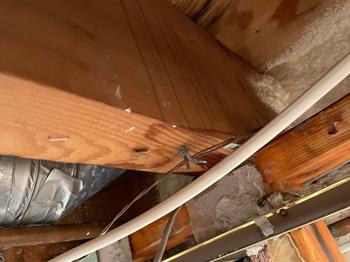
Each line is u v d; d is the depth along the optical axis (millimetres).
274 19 1016
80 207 1111
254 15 1016
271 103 1062
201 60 862
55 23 479
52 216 891
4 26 410
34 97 418
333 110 775
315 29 1016
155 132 578
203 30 1028
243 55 1094
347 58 490
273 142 827
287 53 1060
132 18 712
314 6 988
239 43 1072
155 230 967
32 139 478
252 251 798
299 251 765
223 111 768
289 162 801
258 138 562
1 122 434
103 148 557
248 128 810
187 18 996
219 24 1040
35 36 437
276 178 810
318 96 518
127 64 573
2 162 713
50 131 474
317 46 1025
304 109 531
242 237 772
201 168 773
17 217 834
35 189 780
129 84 544
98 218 1128
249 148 569
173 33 843
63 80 436
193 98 695
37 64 416
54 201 839
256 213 809
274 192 811
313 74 1044
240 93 940
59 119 460
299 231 772
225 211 849
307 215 726
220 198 863
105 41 558
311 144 781
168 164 685
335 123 763
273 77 1091
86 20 550
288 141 812
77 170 827
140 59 618
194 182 602
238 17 1021
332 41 1009
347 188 705
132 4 761
